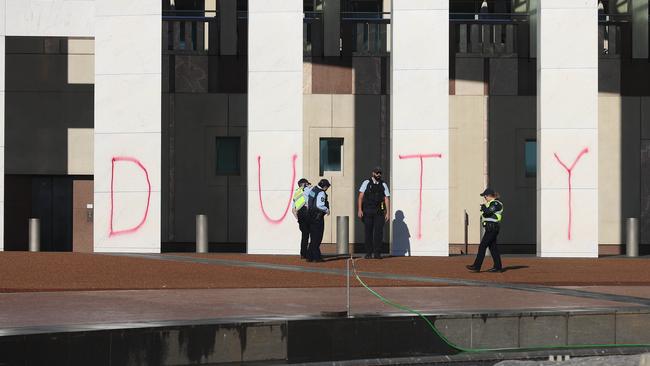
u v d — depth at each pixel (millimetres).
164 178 109125
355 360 43375
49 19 97625
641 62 111062
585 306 50625
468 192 110375
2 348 36906
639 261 87438
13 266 73000
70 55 109938
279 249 93188
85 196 111938
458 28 110625
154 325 41156
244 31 109312
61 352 38375
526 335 47188
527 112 110312
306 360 43625
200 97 109250
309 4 119188
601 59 110812
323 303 53344
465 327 46656
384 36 110188
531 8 108812
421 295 57875
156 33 93688
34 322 43906
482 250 73875
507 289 61938
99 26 94000
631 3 110688
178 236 109438
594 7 93938
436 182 93500
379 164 110188
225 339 42625
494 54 110188
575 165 93438
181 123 109250
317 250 80438
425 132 93625
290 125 93562
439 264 80438
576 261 86562
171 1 111375
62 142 109938
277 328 43750
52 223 111562
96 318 45625
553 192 93438
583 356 45688
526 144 110812
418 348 46094
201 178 109438
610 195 110875
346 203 110000
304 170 109812
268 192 93500
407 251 93375
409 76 93812
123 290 61062
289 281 66312
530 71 110125
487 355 45156
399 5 94062
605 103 110875
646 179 111000
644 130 111000
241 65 109625
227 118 109438
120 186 93312
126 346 40094
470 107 110125
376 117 110125
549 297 56625
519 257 93500
